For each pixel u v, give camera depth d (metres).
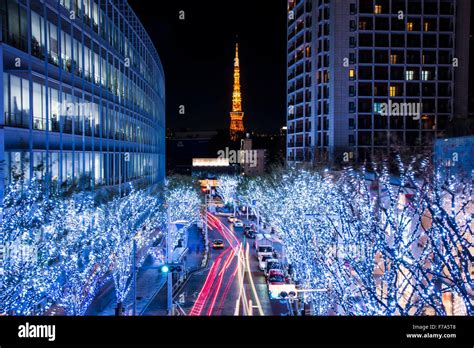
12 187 21.33
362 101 78.31
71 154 33.56
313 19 84.75
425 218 21.56
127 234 33.31
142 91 61.94
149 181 67.12
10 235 19.05
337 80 79.44
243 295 35.12
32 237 20.61
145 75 64.38
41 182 25.12
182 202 60.34
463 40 78.06
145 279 40.00
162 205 56.62
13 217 20.09
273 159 121.38
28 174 26.28
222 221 84.88
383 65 77.75
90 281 26.83
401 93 78.00
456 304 17.70
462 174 19.23
